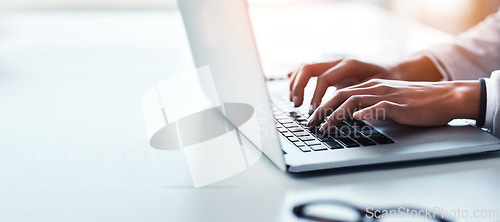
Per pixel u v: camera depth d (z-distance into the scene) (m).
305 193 0.59
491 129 0.75
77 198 0.60
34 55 1.42
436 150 0.67
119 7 2.12
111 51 1.46
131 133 0.82
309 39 1.52
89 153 0.74
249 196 0.59
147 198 0.59
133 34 1.68
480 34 1.00
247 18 0.57
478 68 0.96
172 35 1.67
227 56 0.71
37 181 0.65
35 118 0.91
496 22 1.01
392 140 0.70
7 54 1.43
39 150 0.75
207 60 0.86
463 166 0.66
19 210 0.57
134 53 1.44
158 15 1.99
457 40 1.02
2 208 0.58
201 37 0.84
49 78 1.19
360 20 1.75
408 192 0.59
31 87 1.12
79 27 1.78
